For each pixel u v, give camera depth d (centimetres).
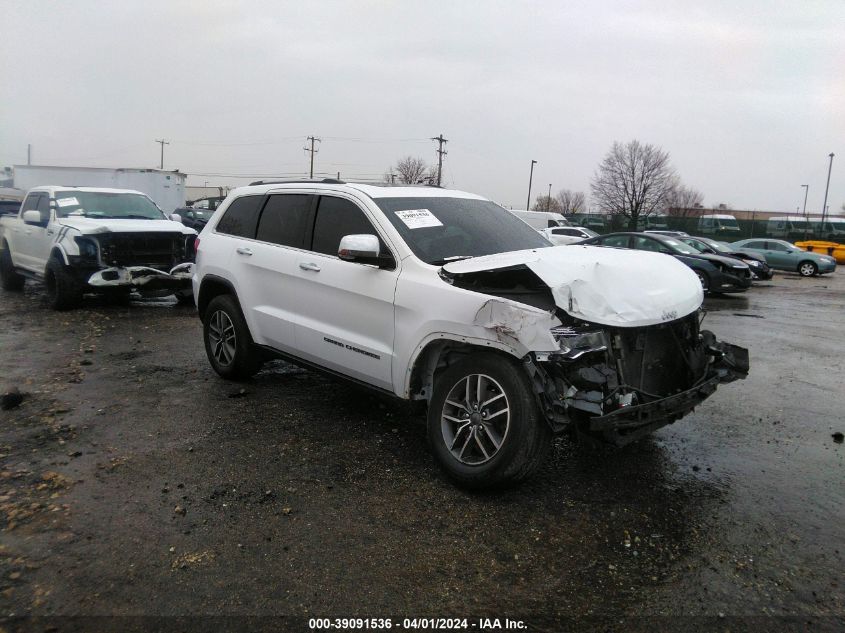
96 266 912
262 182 580
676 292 387
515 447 345
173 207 2759
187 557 303
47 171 2678
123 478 384
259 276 528
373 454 430
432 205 474
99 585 279
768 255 2581
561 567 302
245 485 379
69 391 555
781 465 426
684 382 404
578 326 346
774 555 313
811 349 845
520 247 462
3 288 1191
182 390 566
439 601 275
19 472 388
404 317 404
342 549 313
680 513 355
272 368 649
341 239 448
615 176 5309
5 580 280
